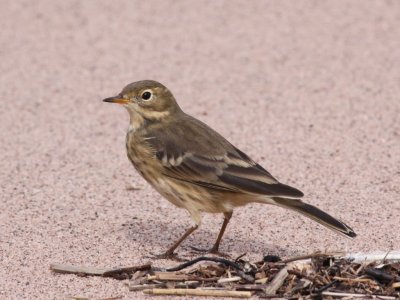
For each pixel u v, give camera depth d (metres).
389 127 17.11
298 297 10.55
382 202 13.73
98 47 22.52
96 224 13.18
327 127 17.22
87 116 18.27
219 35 23.19
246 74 20.53
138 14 24.84
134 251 12.25
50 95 19.50
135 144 12.54
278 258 11.49
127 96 12.70
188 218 13.51
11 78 20.56
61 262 11.80
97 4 25.75
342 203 13.73
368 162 15.45
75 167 15.57
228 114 18.09
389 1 25.66
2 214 13.51
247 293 10.61
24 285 11.09
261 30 23.48
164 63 21.31
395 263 11.29
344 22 23.92
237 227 13.05
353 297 10.51
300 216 13.34
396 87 19.42
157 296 10.72
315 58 21.45
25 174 15.23
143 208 13.84
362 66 20.83
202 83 19.98
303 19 24.23
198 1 25.95
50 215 13.49
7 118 18.14
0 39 23.05
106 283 11.12
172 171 12.10
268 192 11.54
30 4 25.69
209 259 11.33
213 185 11.86
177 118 12.79
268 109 18.33
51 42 22.86
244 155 12.23
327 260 11.27
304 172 15.09
